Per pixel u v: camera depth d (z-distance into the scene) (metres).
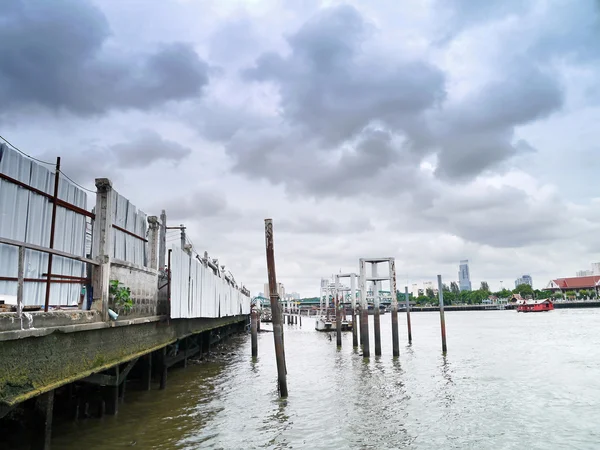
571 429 13.55
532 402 16.83
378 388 19.53
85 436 11.70
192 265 18.30
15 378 6.96
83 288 11.29
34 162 8.84
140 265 13.38
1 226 7.91
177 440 11.91
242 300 50.88
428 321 86.50
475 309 170.62
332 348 37.66
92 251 10.67
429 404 16.56
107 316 10.55
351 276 38.22
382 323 84.19
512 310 152.75
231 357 30.72
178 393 17.12
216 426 13.34
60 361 8.46
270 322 89.25
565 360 27.70
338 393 18.42
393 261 30.61
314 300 156.00
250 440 12.31
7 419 8.89
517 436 12.95
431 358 29.25
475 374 22.97
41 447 7.88
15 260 8.30
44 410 7.95
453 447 12.05
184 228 20.47
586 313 100.06
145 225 14.99
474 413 15.33
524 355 30.33
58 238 9.75
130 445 11.26
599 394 18.06
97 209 10.81
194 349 24.84
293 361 28.75
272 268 17.44
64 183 10.02
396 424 14.03
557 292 162.25
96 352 10.18
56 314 8.30
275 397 17.53
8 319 6.77
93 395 13.47
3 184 7.96
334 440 12.48
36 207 8.94
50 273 8.87
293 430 13.28
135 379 18.89
